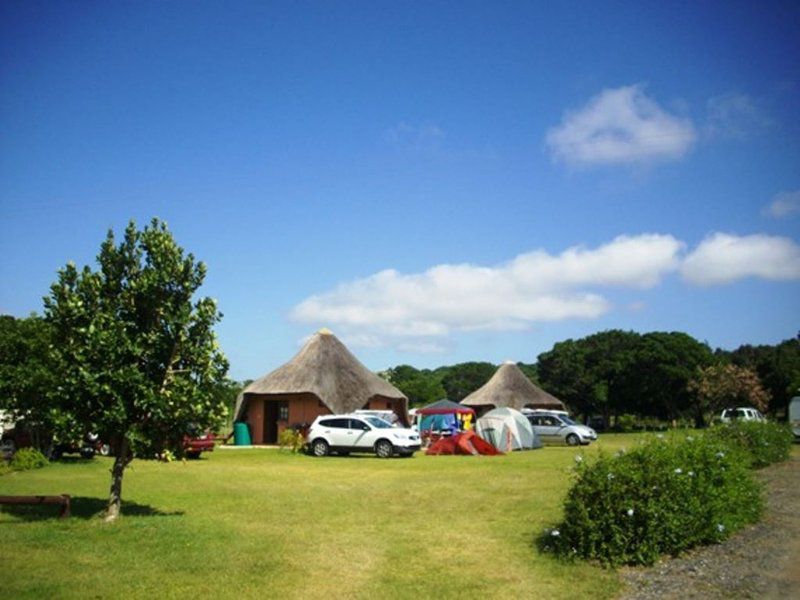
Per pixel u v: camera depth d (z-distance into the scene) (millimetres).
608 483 8688
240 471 20047
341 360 36594
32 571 7930
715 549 8875
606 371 62969
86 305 11578
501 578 7914
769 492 13844
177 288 12008
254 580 7816
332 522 11445
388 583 7770
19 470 19938
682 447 10008
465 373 97625
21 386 20812
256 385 35594
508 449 29188
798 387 48062
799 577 7609
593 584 7516
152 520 11133
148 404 11180
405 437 26250
